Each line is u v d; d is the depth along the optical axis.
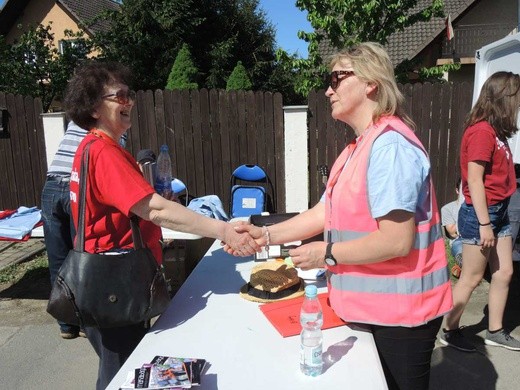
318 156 5.79
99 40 13.91
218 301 1.88
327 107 5.66
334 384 1.31
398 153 1.33
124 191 1.53
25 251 5.32
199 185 5.88
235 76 12.30
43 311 3.79
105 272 1.52
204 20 15.38
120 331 1.69
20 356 3.11
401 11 9.12
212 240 4.43
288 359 1.45
